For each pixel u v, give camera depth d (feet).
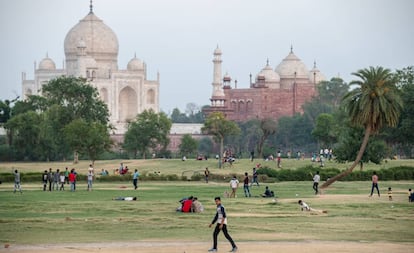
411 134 637.30
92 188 427.33
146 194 379.96
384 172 509.76
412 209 310.04
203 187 437.17
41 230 242.58
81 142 631.97
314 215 287.07
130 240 223.92
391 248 213.05
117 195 373.81
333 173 504.84
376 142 555.69
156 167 605.73
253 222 265.54
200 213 291.99
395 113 440.04
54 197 360.89
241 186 447.42
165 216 281.54
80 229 245.24
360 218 278.67
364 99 434.30
